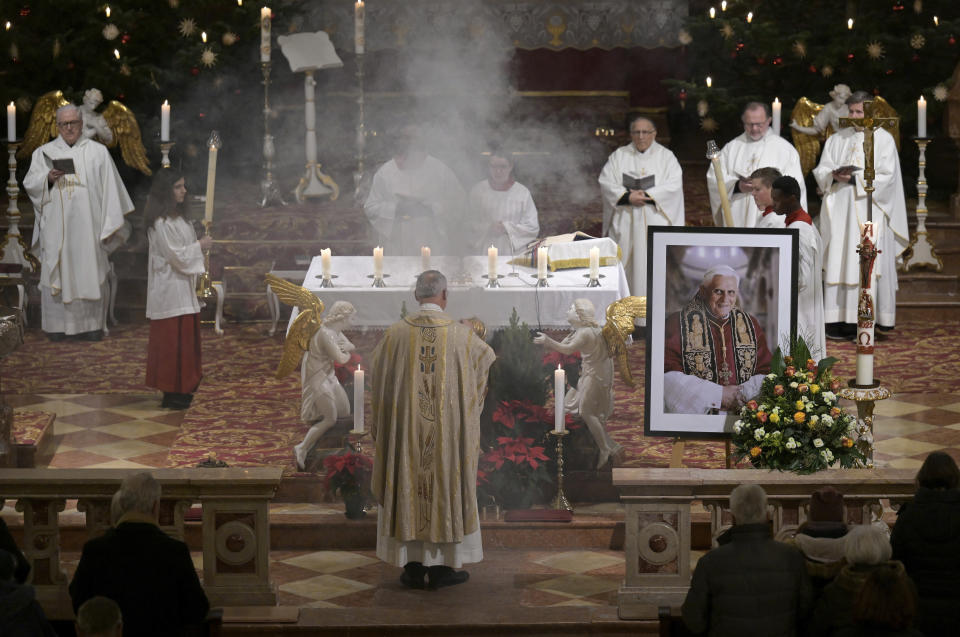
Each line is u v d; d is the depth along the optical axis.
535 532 14.36
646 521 12.45
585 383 15.02
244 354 20.59
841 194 21.20
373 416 13.11
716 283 13.60
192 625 10.56
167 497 12.30
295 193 25.28
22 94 24.73
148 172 23.42
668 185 21.05
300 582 13.41
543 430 15.06
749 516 10.08
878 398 13.30
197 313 18.16
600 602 12.92
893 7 25.58
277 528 14.35
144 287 22.86
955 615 10.23
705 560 10.07
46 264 21.19
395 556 13.09
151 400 18.52
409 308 16.33
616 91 29.19
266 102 25.11
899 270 22.77
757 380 13.68
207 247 18.03
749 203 20.92
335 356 15.07
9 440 15.47
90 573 10.13
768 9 26.02
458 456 12.91
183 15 25.36
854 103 21.11
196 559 13.98
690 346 13.71
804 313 16.73
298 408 18.05
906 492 12.45
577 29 28.78
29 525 12.31
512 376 15.23
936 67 25.39
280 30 26.84
